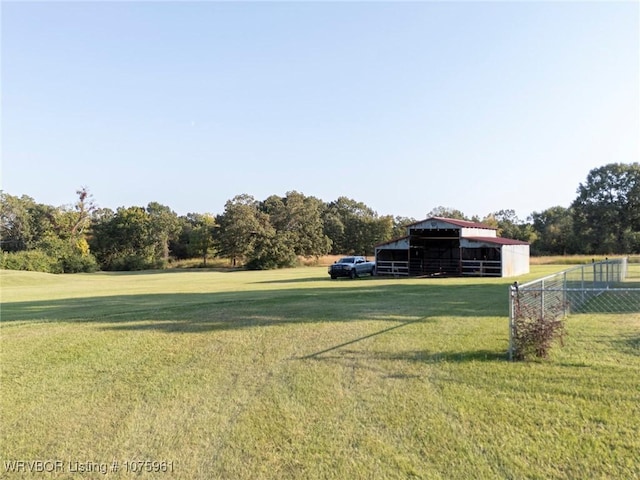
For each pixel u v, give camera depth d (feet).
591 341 24.35
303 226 212.23
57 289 85.97
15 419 15.84
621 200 223.92
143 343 26.11
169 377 19.99
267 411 15.79
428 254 119.75
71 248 200.13
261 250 184.14
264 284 80.38
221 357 22.93
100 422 15.43
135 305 44.75
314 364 21.16
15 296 68.23
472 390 17.04
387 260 116.98
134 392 18.21
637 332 26.68
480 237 104.58
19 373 21.03
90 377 20.26
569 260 158.81
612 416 14.38
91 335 28.43
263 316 34.24
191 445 13.55
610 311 35.06
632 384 17.21
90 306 45.73
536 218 275.80
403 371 19.60
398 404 15.93
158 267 221.46
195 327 30.30
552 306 29.27
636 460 11.74
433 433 13.60
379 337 26.18
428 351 22.68
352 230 263.49
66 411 16.46
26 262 169.27
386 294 50.88
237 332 28.45
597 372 18.70
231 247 197.77
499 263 96.02
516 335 20.97
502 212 284.00
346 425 14.42
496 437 13.21
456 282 73.87
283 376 19.60
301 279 96.43
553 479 11.02
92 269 192.03
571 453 12.17
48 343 26.58
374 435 13.64
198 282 96.43
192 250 236.02
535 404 15.53
